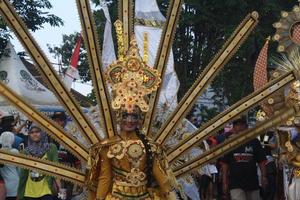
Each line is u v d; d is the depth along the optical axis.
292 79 5.54
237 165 9.70
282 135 7.52
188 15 20.55
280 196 8.70
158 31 10.00
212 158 5.65
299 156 7.55
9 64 16.73
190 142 5.64
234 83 20.52
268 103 6.73
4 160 5.43
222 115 5.60
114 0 21.12
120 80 5.45
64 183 9.27
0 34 19.77
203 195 11.51
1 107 14.41
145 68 5.48
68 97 5.54
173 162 5.65
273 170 10.42
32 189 8.56
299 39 7.78
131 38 5.81
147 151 5.43
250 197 9.79
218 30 21.11
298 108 5.59
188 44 22.06
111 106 5.60
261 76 7.74
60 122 9.34
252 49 19.80
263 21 20.86
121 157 5.34
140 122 5.49
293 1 21.16
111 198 5.39
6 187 8.92
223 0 20.48
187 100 5.66
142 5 11.07
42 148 8.56
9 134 8.80
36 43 5.38
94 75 5.60
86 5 5.57
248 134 5.57
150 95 5.74
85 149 5.57
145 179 5.43
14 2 21.02
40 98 16.77
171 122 5.68
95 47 5.59
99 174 5.47
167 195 5.45
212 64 5.61
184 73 21.81
